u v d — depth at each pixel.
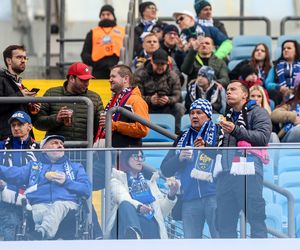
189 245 30.52
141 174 30.52
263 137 32.84
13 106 34.59
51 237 30.31
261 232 30.66
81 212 30.36
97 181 30.44
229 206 30.64
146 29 45.94
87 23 51.06
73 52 49.69
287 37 47.75
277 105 40.88
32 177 30.31
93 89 43.28
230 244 30.53
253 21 51.91
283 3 52.12
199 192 30.61
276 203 30.70
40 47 50.00
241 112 33.28
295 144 32.69
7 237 30.27
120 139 34.75
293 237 30.69
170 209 30.55
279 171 30.67
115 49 45.78
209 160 30.59
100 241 30.38
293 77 42.31
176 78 39.81
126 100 35.00
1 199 30.27
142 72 39.69
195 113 32.94
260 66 42.78
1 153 30.28
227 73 42.06
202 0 45.66
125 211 30.45
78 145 33.94
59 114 34.75
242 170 30.62
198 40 42.09
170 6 50.81
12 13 48.31
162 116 39.25
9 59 35.09
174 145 33.12
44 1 50.50
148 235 30.50
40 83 44.00
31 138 33.12
